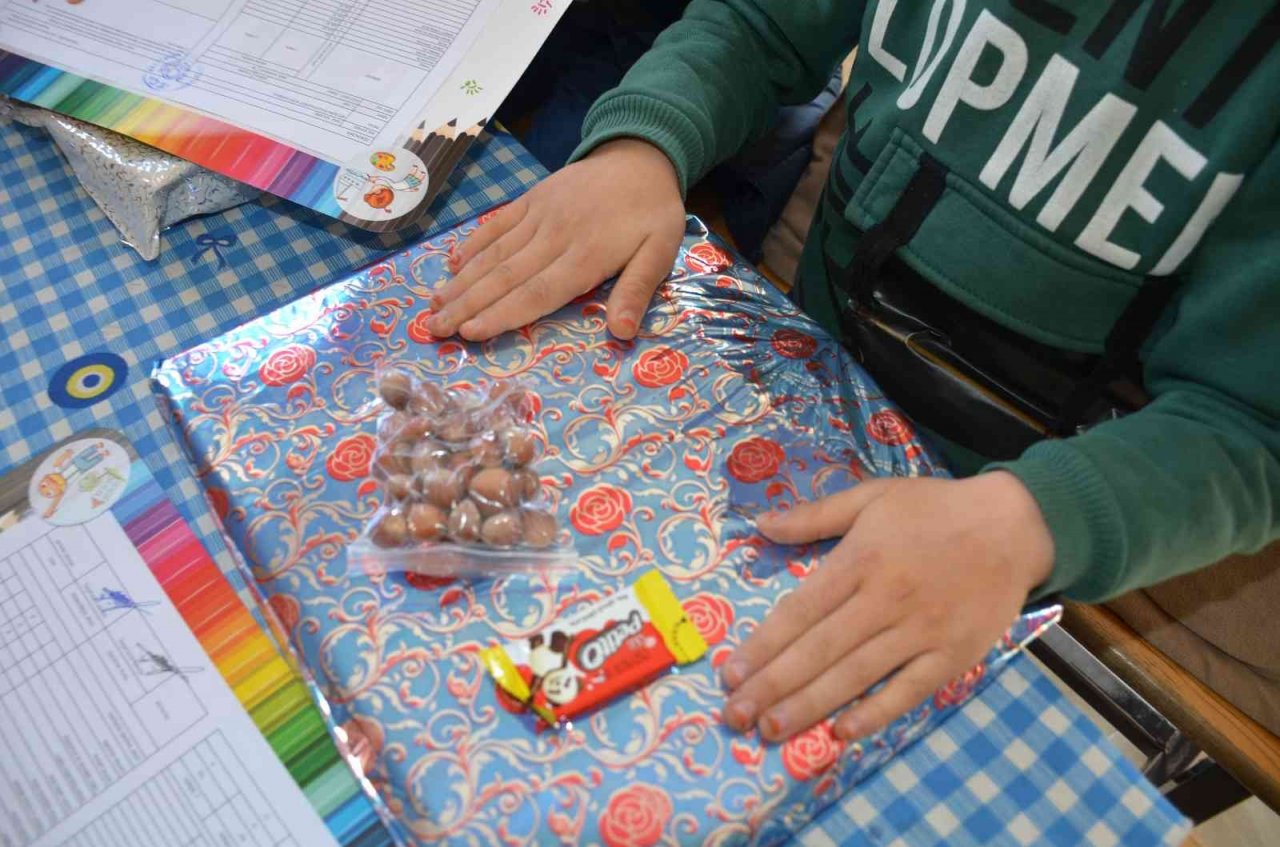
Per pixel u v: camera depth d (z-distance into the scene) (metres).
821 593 0.44
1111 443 0.48
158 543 0.51
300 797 0.44
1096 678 0.75
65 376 0.57
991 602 0.44
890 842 0.43
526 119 0.94
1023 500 0.46
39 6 0.69
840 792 0.43
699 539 0.47
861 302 0.69
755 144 0.87
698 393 0.52
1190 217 0.51
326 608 0.44
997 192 0.58
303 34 0.68
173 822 0.43
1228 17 0.47
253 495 0.48
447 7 0.69
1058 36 0.53
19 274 0.61
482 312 0.54
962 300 0.62
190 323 0.60
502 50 0.67
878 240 0.64
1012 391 0.65
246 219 0.65
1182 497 0.46
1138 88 0.50
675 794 0.40
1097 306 0.57
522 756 0.41
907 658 0.43
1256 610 0.69
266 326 0.54
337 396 0.52
